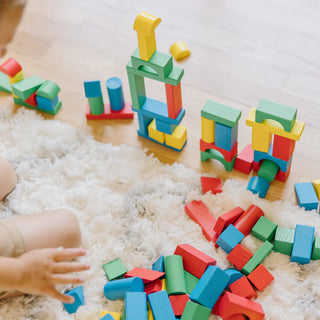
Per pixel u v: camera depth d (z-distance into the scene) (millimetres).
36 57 1722
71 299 1084
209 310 1142
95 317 1176
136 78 1345
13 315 1171
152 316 1154
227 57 1683
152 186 1384
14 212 1341
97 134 1541
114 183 1403
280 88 1598
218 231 1287
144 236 1288
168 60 1262
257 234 1264
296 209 1335
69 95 1631
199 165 1463
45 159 1455
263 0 1814
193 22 1777
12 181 1370
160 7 1825
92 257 1257
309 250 1214
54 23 1807
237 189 1371
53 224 1191
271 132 1259
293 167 1432
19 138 1501
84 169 1430
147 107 1420
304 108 1550
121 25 1791
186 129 1477
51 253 1087
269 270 1236
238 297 1149
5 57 1720
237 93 1601
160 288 1196
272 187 1400
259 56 1676
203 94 1605
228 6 1810
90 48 1738
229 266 1254
